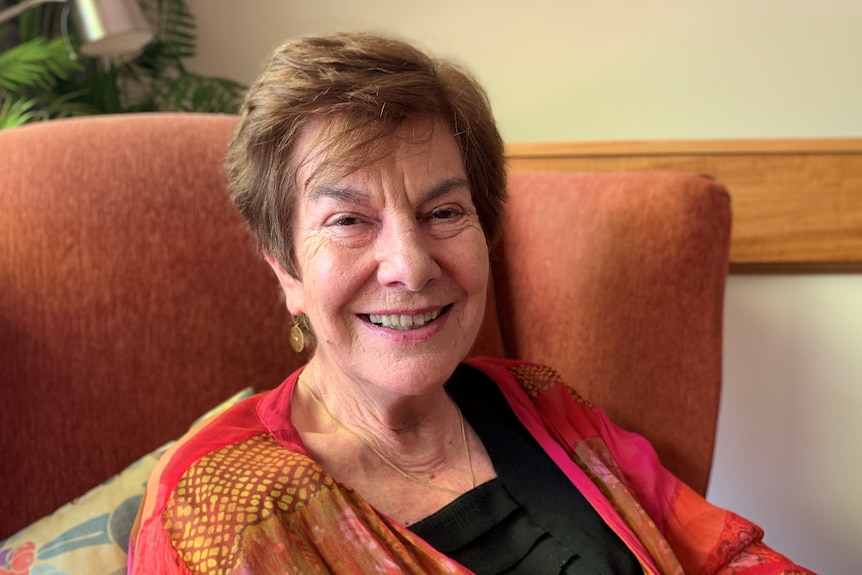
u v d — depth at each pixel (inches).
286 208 25.5
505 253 42.6
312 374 29.6
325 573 21.7
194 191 35.4
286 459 24.0
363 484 26.8
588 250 38.9
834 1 49.4
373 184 23.8
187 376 34.8
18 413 31.4
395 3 54.3
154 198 34.6
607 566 26.4
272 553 21.4
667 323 37.7
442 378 25.4
